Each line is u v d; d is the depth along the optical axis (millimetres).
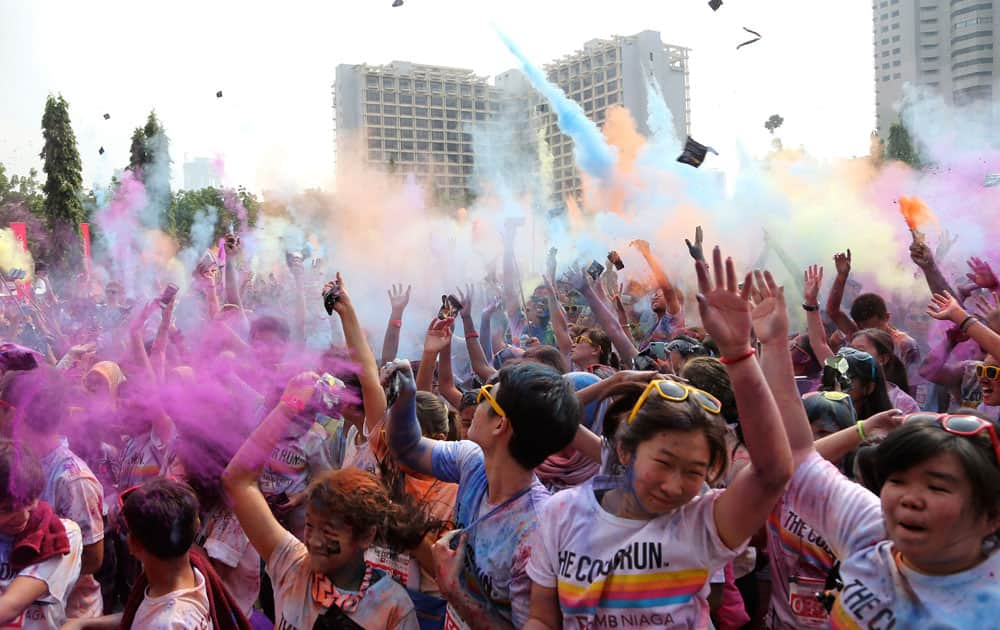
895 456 1802
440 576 2430
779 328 2352
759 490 1980
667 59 76250
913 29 72562
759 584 3502
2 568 2938
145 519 2588
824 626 2627
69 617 3523
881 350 4754
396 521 2590
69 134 39594
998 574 1776
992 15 68438
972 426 1775
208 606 2746
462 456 2764
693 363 3070
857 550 2066
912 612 1817
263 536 2666
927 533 1756
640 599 2039
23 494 2896
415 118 102062
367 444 3586
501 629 2350
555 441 2369
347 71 100812
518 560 2322
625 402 2246
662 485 2006
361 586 2535
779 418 1971
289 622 2543
